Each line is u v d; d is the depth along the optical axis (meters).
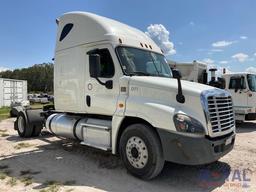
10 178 5.03
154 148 4.66
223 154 4.84
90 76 5.92
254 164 5.92
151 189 4.50
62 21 6.98
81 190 4.43
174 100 4.69
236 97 12.10
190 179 4.98
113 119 5.37
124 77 5.33
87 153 6.83
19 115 9.33
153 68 6.01
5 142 8.38
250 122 13.80
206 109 4.46
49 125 7.59
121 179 4.94
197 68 13.97
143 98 4.99
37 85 105.31
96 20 6.07
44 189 4.48
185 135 4.36
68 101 6.75
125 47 5.72
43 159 6.31
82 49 6.29
